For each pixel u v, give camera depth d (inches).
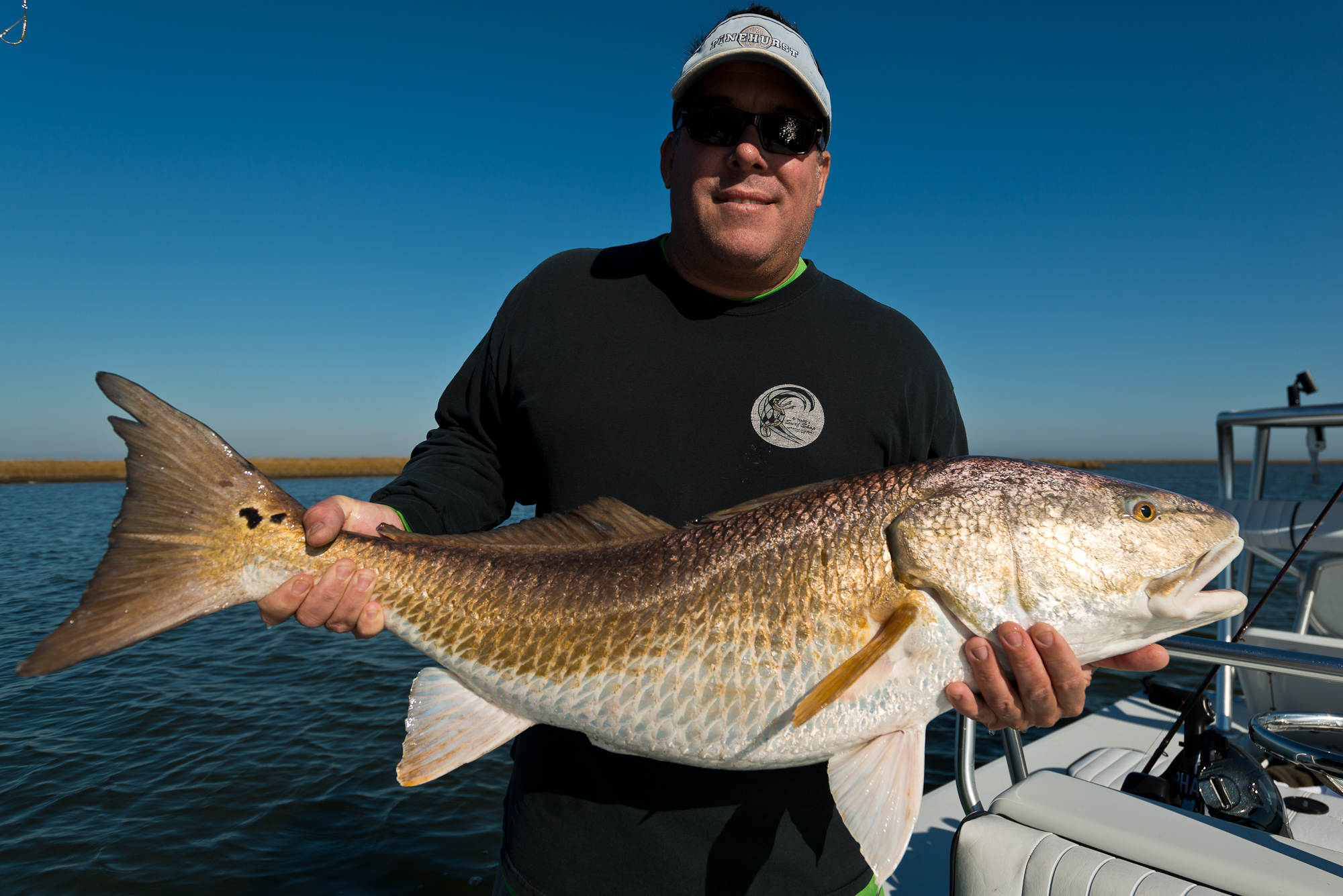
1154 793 89.8
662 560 76.7
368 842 217.9
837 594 72.6
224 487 78.7
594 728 73.9
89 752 272.2
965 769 89.8
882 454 83.5
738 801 73.6
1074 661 64.5
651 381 82.0
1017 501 73.9
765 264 79.7
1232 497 157.6
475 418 93.0
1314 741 115.3
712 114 78.0
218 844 215.8
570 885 73.9
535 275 92.8
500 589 78.5
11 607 452.8
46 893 193.3
